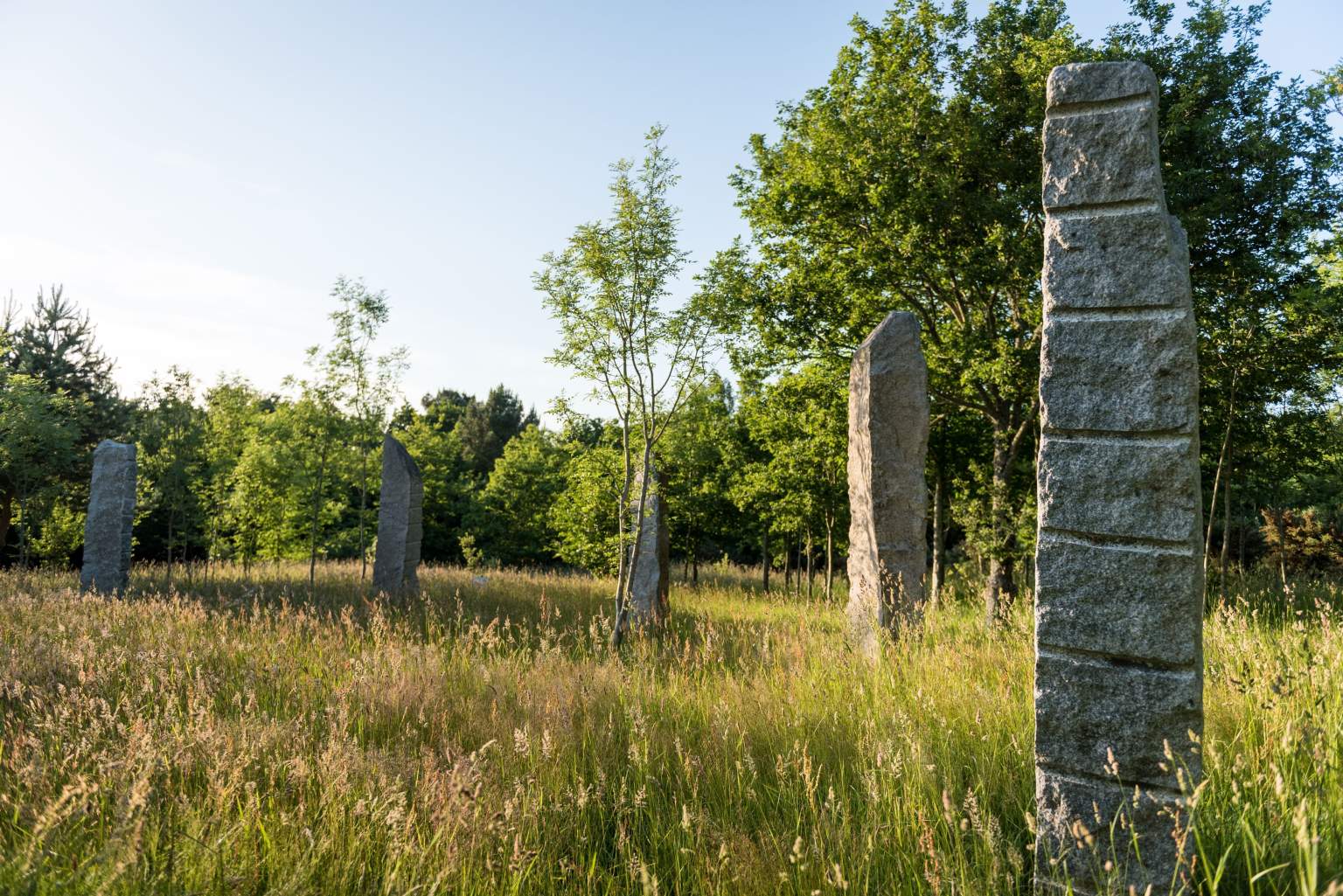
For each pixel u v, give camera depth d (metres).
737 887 3.12
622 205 10.84
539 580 18.77
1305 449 15.27
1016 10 15.61
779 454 18.83
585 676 6.46
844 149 15.73
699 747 4.75
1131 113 2.91
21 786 3.73
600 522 19.62
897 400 9.09
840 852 3.15
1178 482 2.77
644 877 2.89
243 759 3.94
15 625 8.39
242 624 9.02
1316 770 3.13
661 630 11.10
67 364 25.50
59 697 5.25
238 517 20.31
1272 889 2.70
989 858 3.07
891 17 15.97
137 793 2.93
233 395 22.97
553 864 3.40
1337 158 13.58
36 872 2.65
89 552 14.31
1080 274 2.96
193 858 3.00
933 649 7.05
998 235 13.91
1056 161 3.03
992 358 14.60
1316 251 13.52
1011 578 14.84
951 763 4.00
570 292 10.93
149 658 6.21
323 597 14.27
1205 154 13.84
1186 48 14.51
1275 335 13.93
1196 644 2.73
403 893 2.83
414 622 10.84
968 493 19.19
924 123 15.05
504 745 4.74
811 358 16.81
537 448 35.19
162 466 18.61
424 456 36.12
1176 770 2.72
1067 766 2.90
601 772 3.96
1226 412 14.64
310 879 2.99
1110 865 2.63
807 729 4.89
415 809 3.61
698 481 23.52
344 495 21.70
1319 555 19.47
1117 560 2.84
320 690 5.96
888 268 15.33
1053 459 2.96
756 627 11.08
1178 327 2.79
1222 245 14.01
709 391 11.70
